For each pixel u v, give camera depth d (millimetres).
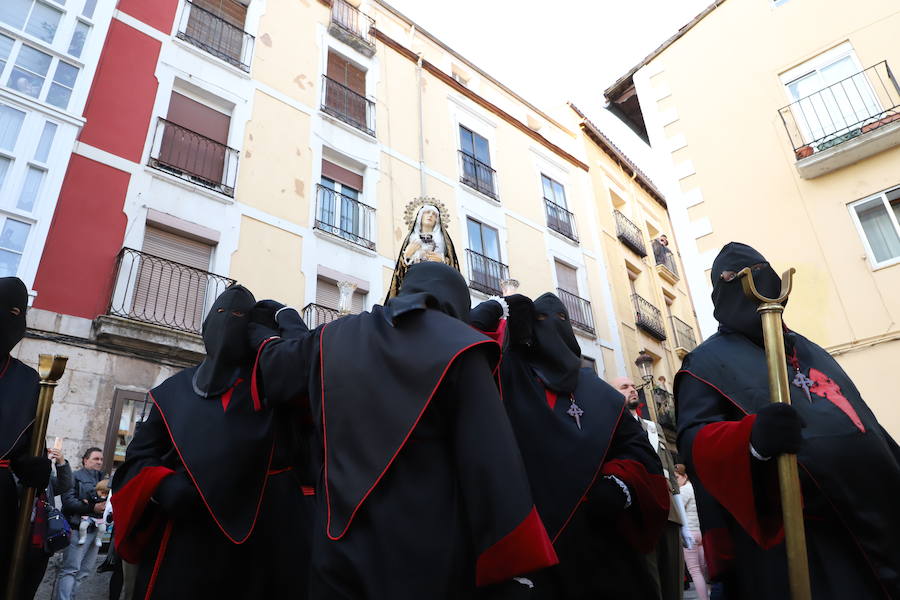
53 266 9375
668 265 24141
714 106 12547
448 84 18500
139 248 10344
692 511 6949
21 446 2641
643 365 16922
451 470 1590
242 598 2441
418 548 1454
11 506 2525
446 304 1924
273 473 2703
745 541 2129
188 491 2398
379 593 1405
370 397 1661
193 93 12406
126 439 9188
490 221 17328
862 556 1911
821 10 11734
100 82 10883
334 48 15680
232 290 2730
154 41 11953
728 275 2441
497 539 1408
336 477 1616
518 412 2598
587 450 2484
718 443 1932
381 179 15062
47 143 9641
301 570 2578
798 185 11000
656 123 13352
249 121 12914
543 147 20812
